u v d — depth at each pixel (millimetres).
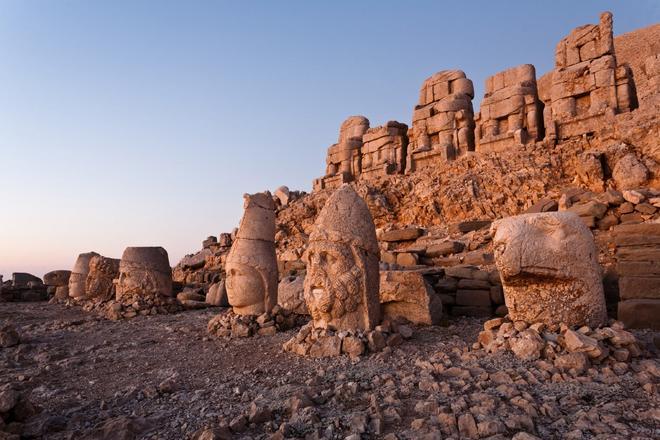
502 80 15742
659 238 6129
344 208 5758
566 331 4133
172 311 10609
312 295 5629
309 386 3945
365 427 2957
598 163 10797
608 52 13203
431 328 6434
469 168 14750
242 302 7309
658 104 11312
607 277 6777
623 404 3080
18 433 3248
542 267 4465
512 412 3029
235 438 2967
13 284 16906
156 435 3133
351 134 21594
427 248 9977
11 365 5609
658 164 10125
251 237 7520
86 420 3537
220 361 5402
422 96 18094
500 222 4863
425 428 2879
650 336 4934
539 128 14977
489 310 7391
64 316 10922
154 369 5188
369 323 5480
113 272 13156
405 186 15758
